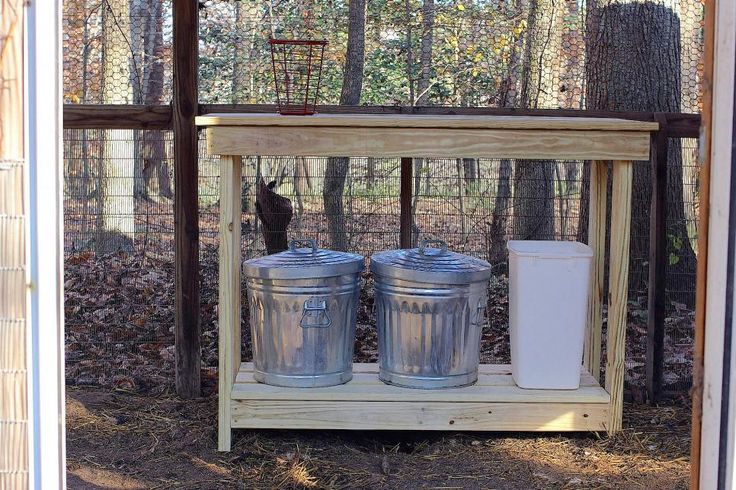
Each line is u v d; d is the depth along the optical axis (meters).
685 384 5.38
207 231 6.09
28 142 1.97
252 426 4.46
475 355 4.66
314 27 7.51
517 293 4.57
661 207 5.11
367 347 6.03
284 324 4.49
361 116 4.61
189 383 5.21
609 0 6.18
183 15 5.00
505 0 7.57
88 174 5.82
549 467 4.24
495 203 6.18
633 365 5.71
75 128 5.16
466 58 7.66
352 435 4.69
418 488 3.99
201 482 4.04
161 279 5.90
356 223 6.11
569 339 4.57
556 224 6.45
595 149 4.38
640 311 5.84
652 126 4.34
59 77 2.00
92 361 5.59
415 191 6.16
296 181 6.16
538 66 7.52
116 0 7.17
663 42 6.17
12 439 2.00
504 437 4.64
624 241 4.50
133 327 5.80
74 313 5.82
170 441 4.54
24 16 1.96
